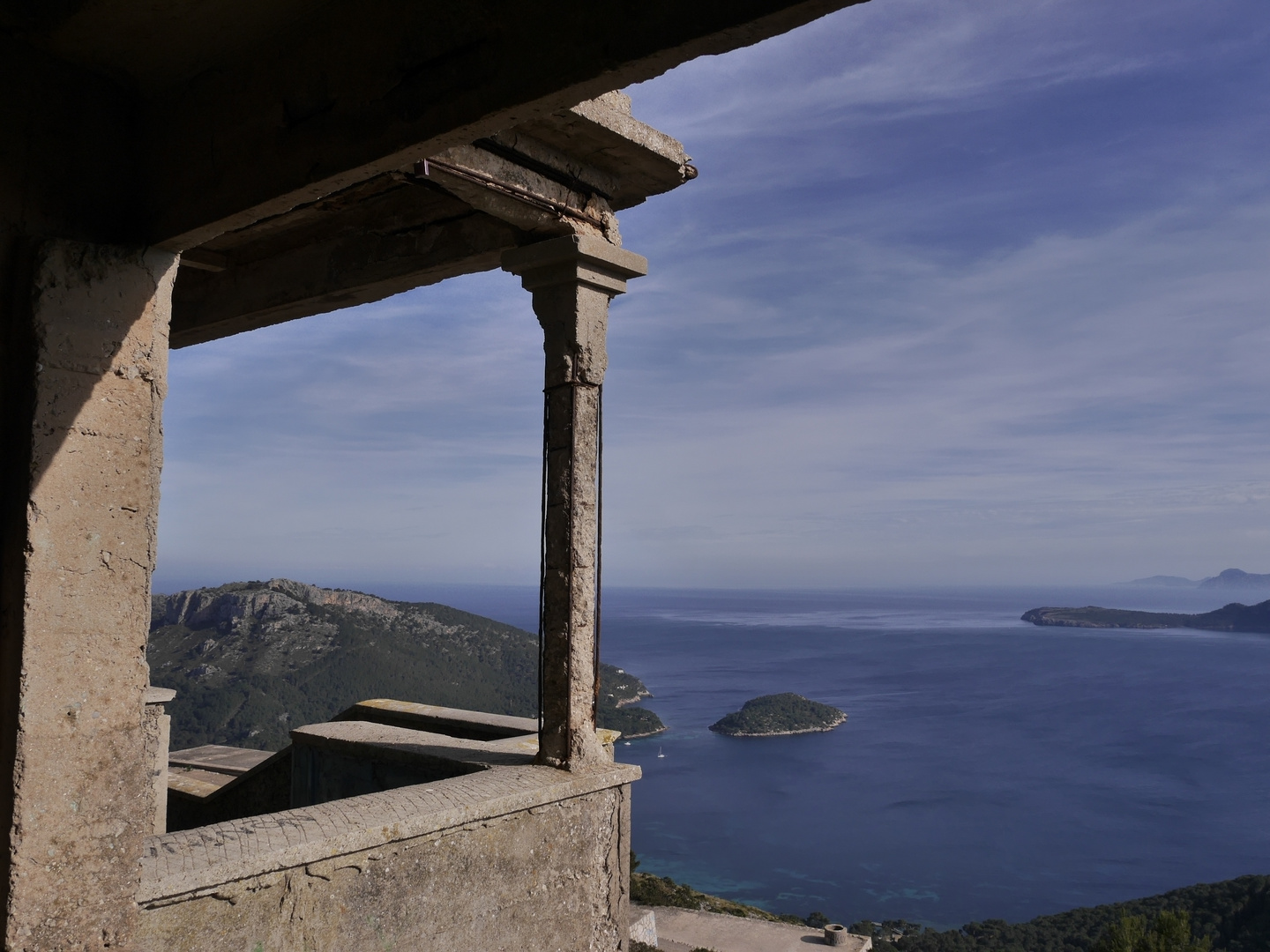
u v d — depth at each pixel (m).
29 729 2.36
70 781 2.43
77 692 2.45
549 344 4.33
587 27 1.78
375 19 2.20
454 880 3.49
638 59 1.70
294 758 5.15
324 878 3.05
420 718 5.56
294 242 5.33
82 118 2.70
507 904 3.70
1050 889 80.12
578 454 4.23
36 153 2.59
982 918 71.75
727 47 1.65
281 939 2.92
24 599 2.37
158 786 5.52
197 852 2.85
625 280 4.42
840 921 69.81
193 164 2.65
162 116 2.77
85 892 2.44
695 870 82.56
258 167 2.46
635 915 15.98
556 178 4.21
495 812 3.62
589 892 4.09
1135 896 78.62
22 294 2.47
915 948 44.38
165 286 2.77
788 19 1.53
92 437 2.52
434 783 3.80
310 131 2.34
